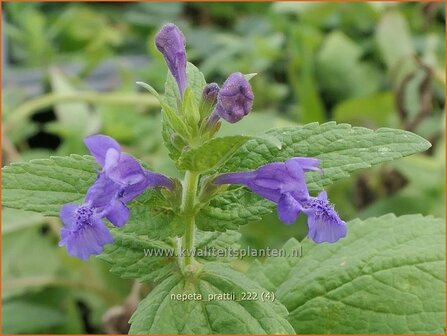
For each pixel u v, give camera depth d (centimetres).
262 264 13
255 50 29
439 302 12
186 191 10
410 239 13
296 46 26
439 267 13
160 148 22
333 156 10
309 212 10
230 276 11
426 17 28
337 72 28
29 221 20
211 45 31
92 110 28
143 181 10
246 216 10
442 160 21
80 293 20
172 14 35
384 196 22
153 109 28
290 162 10
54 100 22
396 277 13
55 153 25
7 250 20
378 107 24
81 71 30
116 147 9
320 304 13
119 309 18
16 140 25
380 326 12
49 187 10
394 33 25
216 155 10
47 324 19
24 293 20
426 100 22
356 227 13
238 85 9
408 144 10
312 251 13
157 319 10
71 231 9
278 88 28
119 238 11
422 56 29
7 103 23
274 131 11
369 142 10
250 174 10
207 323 10
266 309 10
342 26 31
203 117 10
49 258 20
